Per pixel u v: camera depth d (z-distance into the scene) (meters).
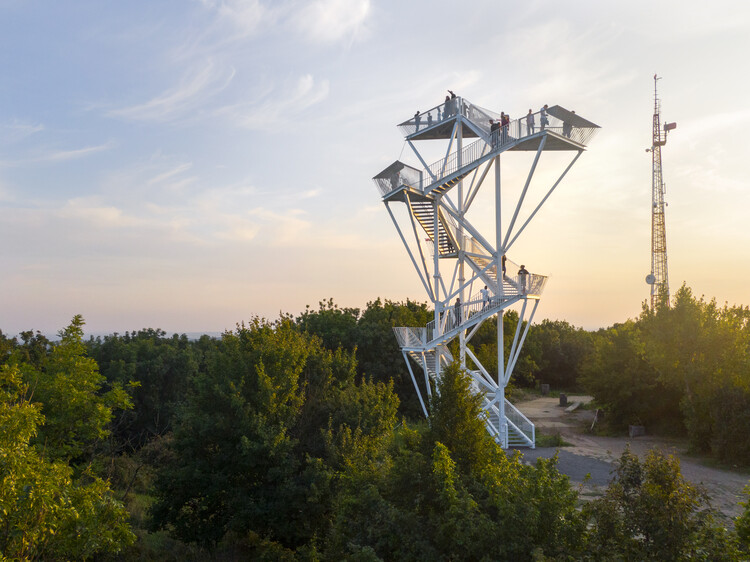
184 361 53.62
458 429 13.48
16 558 9.31
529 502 10.88
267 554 17.88
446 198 33.53
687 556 9.76
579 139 29.58
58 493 10.70
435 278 33.78
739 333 30.50
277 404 20.70
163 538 22.14
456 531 10.68
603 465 26.00
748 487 10.81
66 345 19.44
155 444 31.83
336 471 18.95
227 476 19.70
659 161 60.66
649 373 35.97
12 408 10.64
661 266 59.97
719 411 26.94
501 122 30.06
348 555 11.87
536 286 30.00
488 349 49.22
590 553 10.25
